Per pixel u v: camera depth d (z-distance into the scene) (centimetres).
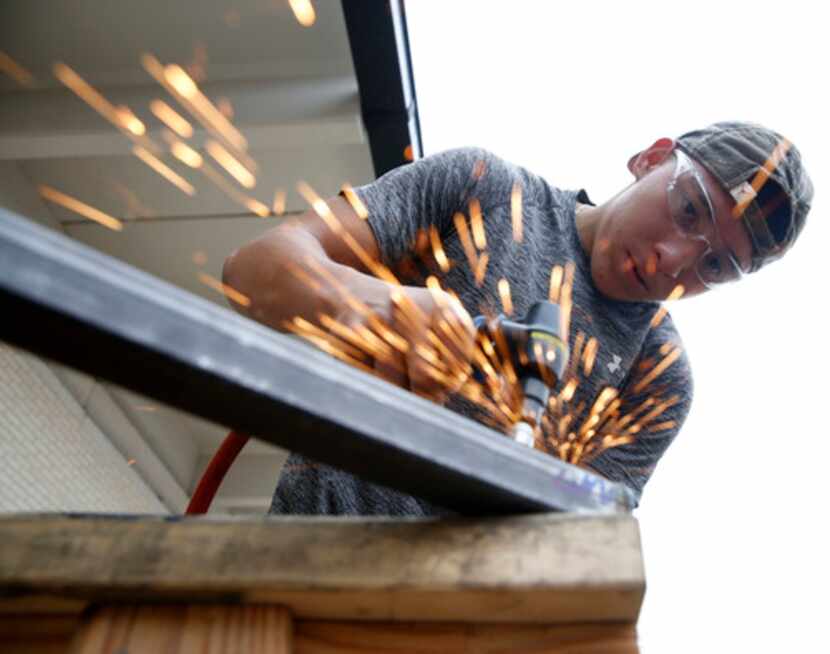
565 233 157
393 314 96
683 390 167
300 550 56
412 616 58
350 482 121
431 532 57
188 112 291
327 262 112
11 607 58
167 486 501
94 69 297
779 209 161
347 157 315
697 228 156
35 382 380
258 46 290
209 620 56
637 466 157
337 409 51
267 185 330
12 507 370
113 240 369
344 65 293
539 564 55
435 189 139
